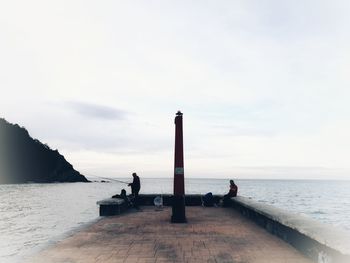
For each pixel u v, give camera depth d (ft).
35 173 531.50
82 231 28.66
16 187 437.17
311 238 18.76
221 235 26.86
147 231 28.73
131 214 41.63
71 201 236.84
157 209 47.65
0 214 147.13
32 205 202.59
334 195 429.79
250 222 34.37
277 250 21.48
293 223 22.06
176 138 35.86
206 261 18.83
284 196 363.35
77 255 20.10
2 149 482.28
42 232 92.27
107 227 30.83
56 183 576.20
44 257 19.53
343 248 15.28
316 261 18.56
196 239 25.12
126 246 22.62
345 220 148.05
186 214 41.75
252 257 19.70
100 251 21.09
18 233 90.38
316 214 175.42
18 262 18.38
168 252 20.92
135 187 48.39
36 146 552.82
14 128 515.09
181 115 36.81
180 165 35.01
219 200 54.19
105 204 40.29
